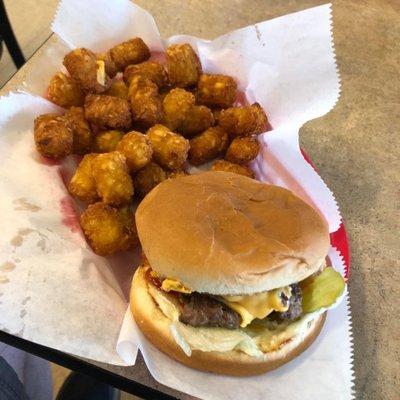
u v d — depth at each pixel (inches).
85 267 9.0
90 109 10.8
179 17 14.4
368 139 12.6
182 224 8.0
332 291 8.4
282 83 11.3
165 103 11.5
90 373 8.4
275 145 10.8
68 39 11.8
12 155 9.9
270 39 11.3
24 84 11.1
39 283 8.4
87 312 8.4
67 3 11.5
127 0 11.9
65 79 11.0
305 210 8.6
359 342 9.8
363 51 14.3
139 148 10.2
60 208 9.7
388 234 11.2
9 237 8.7
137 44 12.0
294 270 7.9
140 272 8.6
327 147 12.3
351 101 13.2
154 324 8.1
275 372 8.4
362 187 11.8
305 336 8.4
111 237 9.5
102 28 12.1
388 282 10.5
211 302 7.9
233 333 7.9
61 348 8.0
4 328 7.9
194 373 8.2
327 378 8.5
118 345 8.0
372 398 9.2
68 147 10.1
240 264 7.6
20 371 11.0
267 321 8.3
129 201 10.2
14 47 16.0
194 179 9.0
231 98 11.7
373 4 15.5
